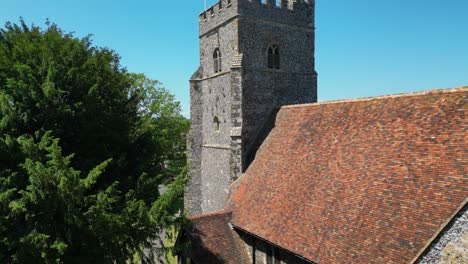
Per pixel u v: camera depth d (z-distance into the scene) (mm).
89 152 14828
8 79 12602
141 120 19766
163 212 13125
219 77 23125
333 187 13570
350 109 16609
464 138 10828
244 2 21031
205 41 25016
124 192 14922
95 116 14680
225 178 22469
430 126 12258
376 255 9992
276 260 14625
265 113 22109
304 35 23719
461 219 8508
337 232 11742
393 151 12648
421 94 13812
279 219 14578
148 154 16859
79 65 15180
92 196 12008
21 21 15695
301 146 17406
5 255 11359
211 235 16578
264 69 21969
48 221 11492
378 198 11516
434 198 9945
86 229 11391
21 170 12219
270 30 22141
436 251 8820
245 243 16922
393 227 10266
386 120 14211
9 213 10914
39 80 13633
